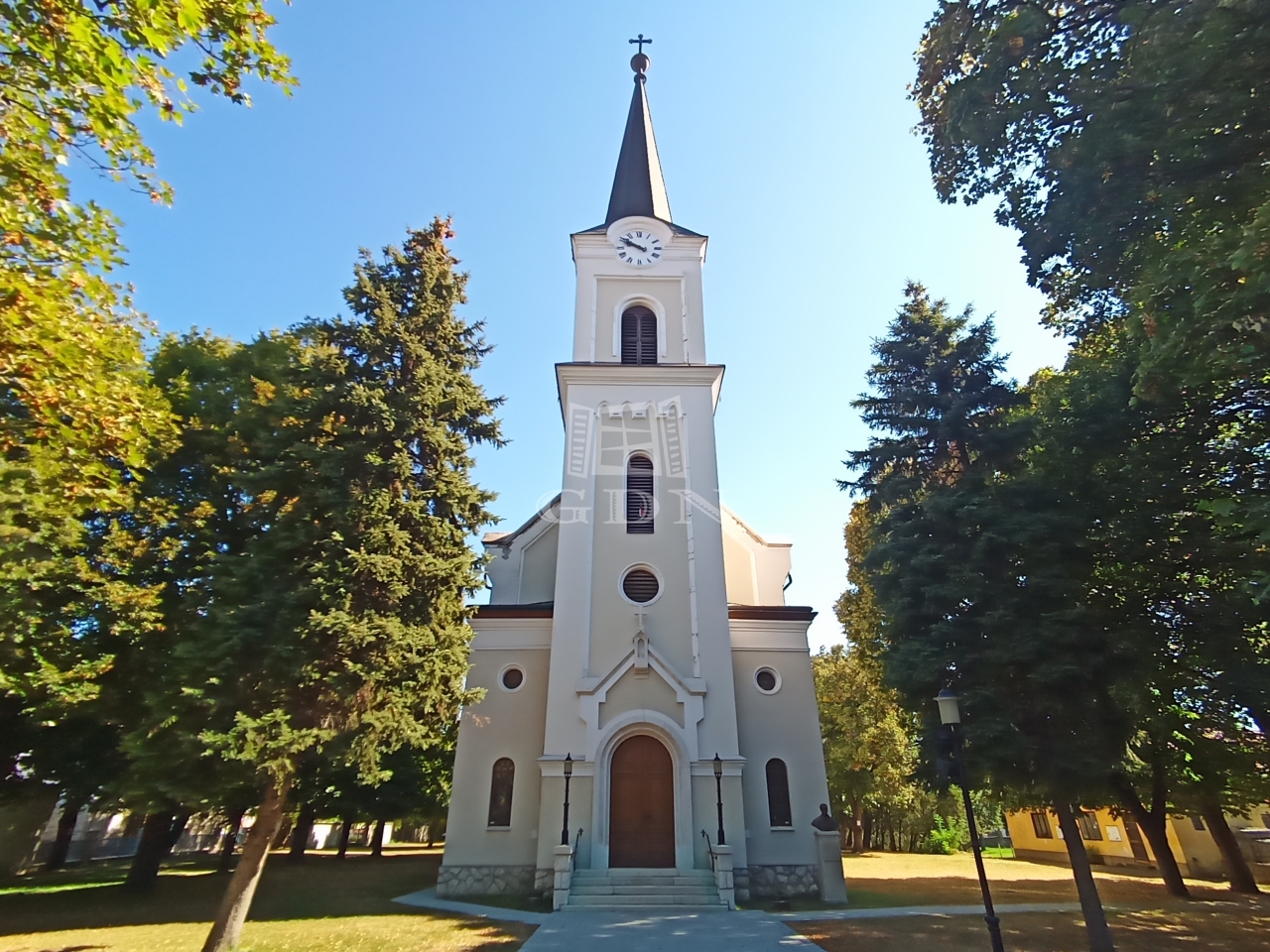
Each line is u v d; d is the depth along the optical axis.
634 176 30.11
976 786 14.37
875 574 16.92
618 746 19.72
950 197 13.90
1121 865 32.69
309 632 13.05
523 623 22.52
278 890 20.27
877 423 18.55
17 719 16.11
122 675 15.85
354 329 16.20
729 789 19.11
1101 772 13.10
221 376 19.94
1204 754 20.33
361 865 29.36
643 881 17.41
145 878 19.20
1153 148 10.02
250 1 8.04
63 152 8.20
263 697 13.12
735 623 23.12
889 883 23.56
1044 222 12.47
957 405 17.20
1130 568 15.41
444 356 17.38
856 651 31.16
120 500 12.51
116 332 11.69
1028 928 14.43
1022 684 14.23
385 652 13.77
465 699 15.83
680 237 27.28
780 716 21.94
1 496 11.20
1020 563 15.15
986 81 11.62
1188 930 14.47
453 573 15.48
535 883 18.42
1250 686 14.05
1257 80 8.53
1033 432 16.69
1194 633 15.02
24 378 9.34
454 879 19.36
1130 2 10.27
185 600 15.43
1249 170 9.03
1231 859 22.52
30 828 27.44
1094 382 15.77
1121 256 11.78
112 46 7.41
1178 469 13.98
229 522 17.91
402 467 15.08
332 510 14.08
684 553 22.20
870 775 38.69
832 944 12.72
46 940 12.82
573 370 24.38
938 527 16.08
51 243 8.85
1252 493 11.77
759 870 19.81
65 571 13.92
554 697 19.95
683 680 20.03
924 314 18.92
